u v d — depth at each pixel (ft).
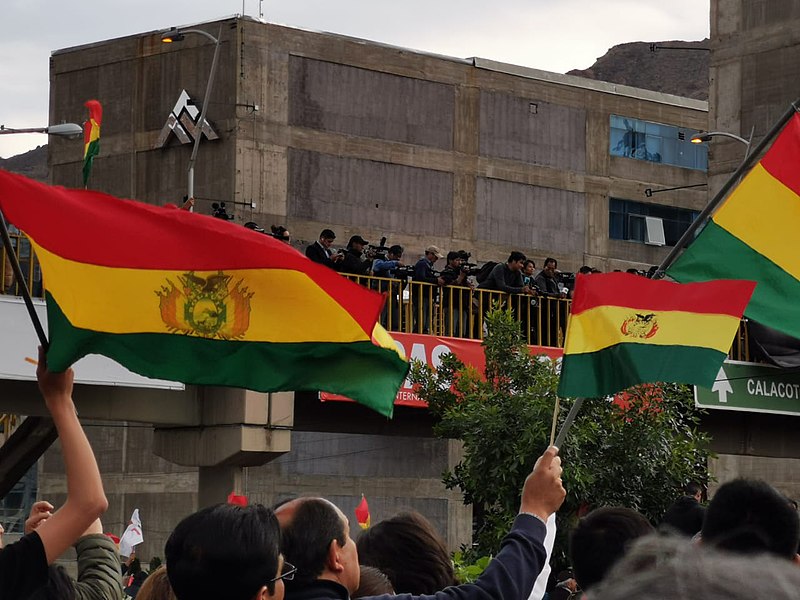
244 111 181.68
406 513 19.69
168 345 21.88
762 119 124.36
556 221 211.61
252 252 22.04
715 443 91.04
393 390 22.54
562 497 16.92
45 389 14.65
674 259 29.94
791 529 16.49
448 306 79.36
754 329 83.56
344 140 190.29
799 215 29.78
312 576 15.40
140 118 190.29
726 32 126.93
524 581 15.83
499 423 61.05
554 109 212.43
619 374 27.48
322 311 22.20
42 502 17.34
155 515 196.44
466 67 203.21
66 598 15.53
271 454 75.97
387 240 194.29
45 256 21.44
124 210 21.89
